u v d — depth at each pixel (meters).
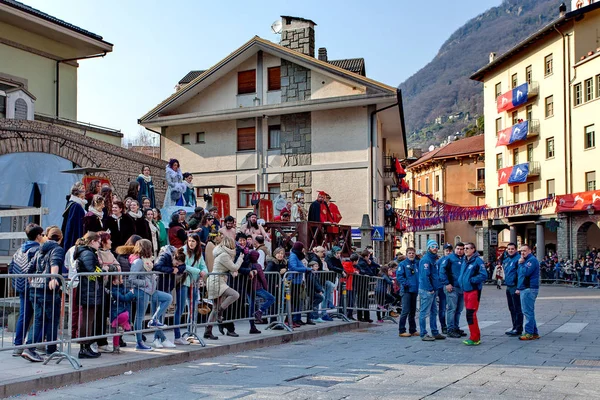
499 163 52.06
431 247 12.28
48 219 16.97
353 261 15.16
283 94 30.67
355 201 29.20
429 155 66.62
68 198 10.81
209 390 7.03
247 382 7.51
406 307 12.98
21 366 7.78
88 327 8.36
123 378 7.82
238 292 11.24
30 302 8.34
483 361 9.20
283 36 32.47
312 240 17.61
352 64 34.91
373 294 16.42
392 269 18.02
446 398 6.58
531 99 46.34
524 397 6.64
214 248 11.12
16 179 16.39
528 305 12.02
